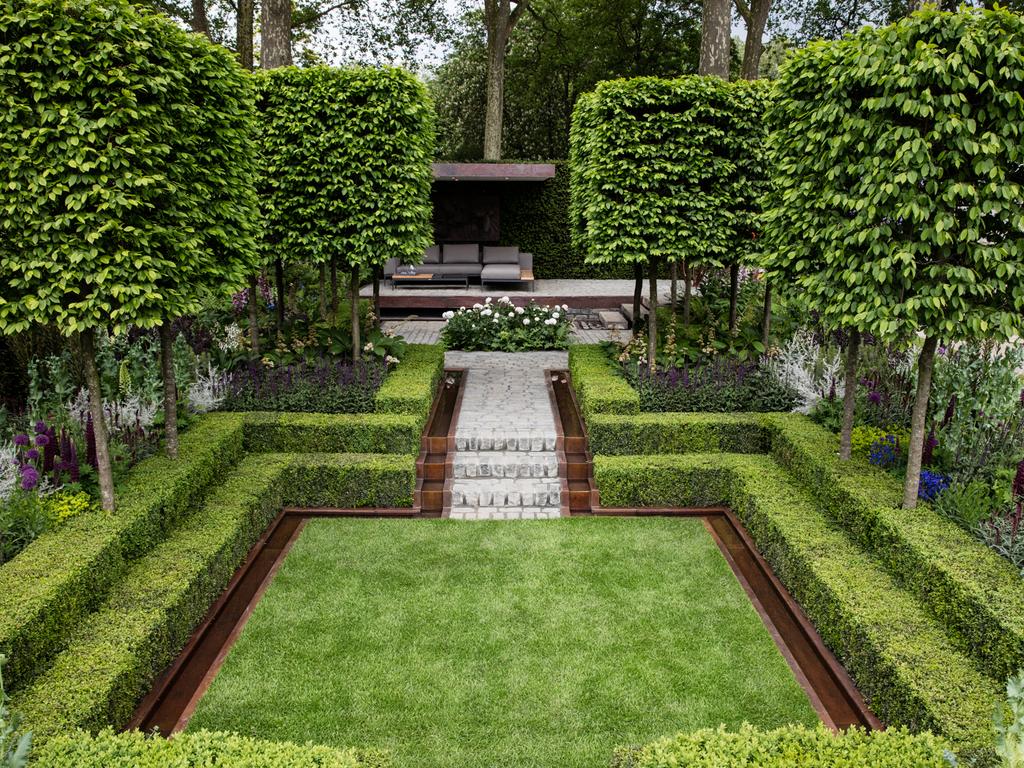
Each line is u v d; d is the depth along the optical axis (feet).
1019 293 14.10
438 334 43.80
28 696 11.12
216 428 22.76
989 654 11.85
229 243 19.44
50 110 14.19
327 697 13.76
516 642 15.61
